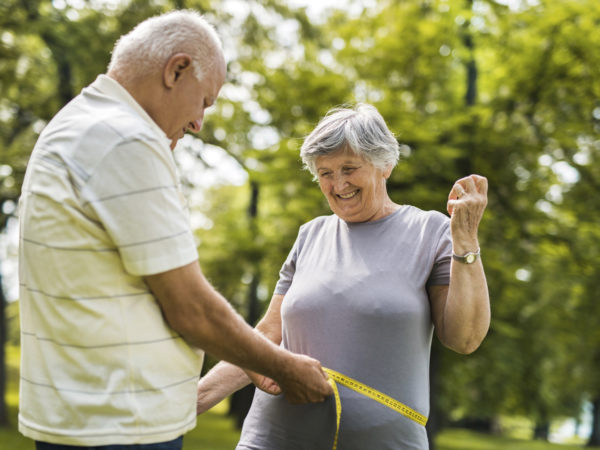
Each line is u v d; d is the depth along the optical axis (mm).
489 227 9609
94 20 11008
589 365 17609
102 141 1587
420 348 1989
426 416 2029
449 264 1974
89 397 1582
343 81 9875
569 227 10789
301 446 2016
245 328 1694
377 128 2025
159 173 1604
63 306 1600
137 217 1565
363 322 1970
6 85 11398
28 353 1669
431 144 9070
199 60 1695
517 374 14273
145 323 1619
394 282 1983
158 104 1691
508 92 10539
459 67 11633
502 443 20391
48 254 1599
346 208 2076
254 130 11477
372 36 10445
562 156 10422
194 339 1654
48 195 1592
